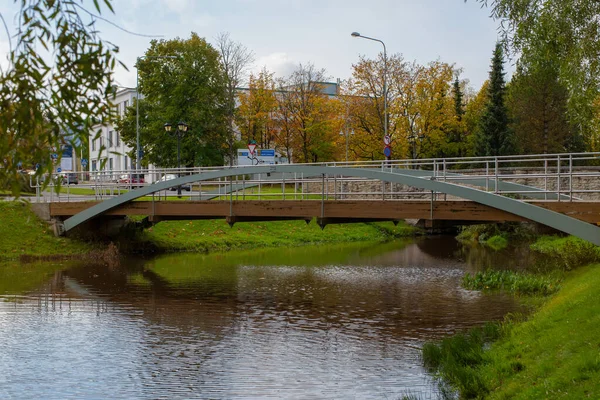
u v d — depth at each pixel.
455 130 53.97
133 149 48.09
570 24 14.07
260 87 51.62
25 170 5.96
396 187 37.78
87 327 16.12
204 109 46.12
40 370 12.59
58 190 5.91
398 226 44.75
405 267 27.11
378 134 44.94
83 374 12.33
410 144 44.62
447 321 16.33
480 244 36.25
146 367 12.77
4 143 5.52
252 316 17.42
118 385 11.67
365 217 19.59
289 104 50.25
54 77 5.46
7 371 12.52
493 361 11.64
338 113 49.44
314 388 11.34
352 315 17.39
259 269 26.64
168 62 46.75
